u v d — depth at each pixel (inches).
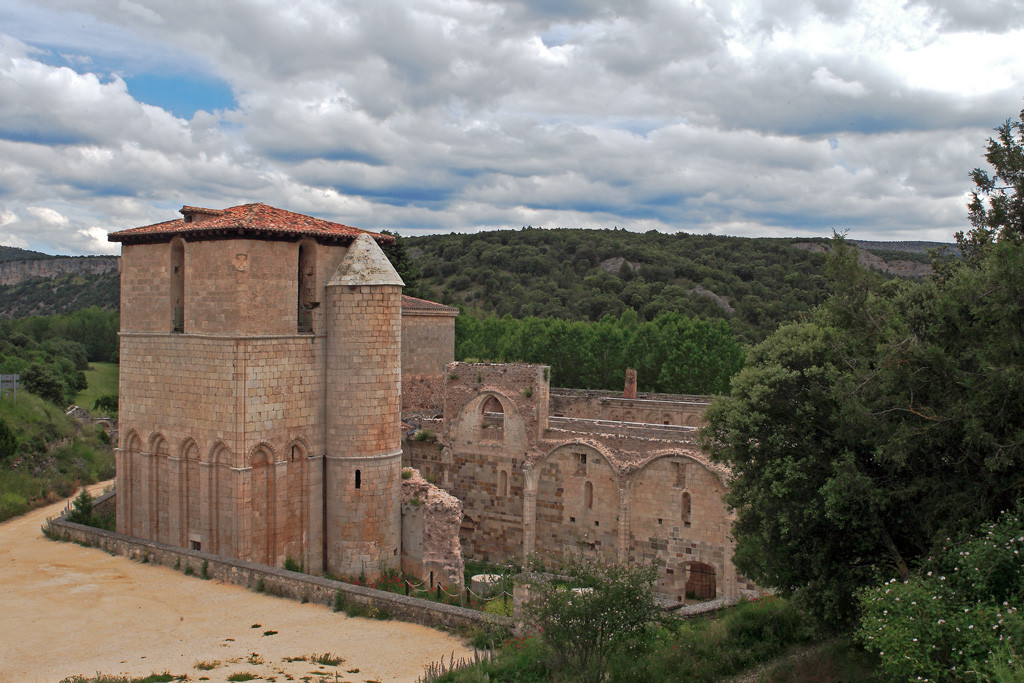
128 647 1059.9
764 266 6314.0
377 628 1157.7
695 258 6825.8
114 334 6097.4
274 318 1489.9
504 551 1939.0
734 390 1107.9
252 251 1449.3
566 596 940.6
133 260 1631.4
